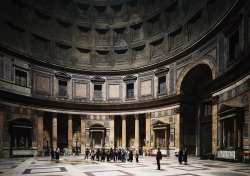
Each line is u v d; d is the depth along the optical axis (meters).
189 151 28.52
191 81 29.19
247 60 16.25
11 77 28.34
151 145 31.84
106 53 38.00
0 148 26.03
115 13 37.97
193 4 27.80
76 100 35.66
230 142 19.64
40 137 31.09
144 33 35.56
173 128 29.22
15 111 28.44
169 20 32.31
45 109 32.34
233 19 18.73
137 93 35.16
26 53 31.09
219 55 21.94
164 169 14.67
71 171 13.99
